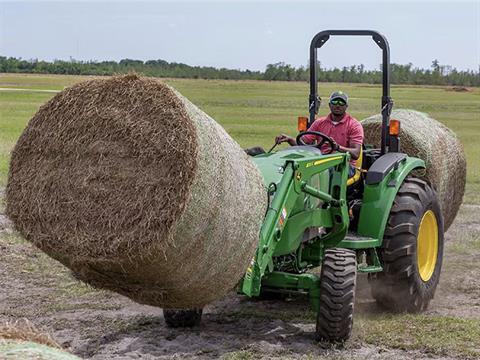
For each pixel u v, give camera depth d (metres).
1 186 14.45
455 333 7.07
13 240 10.38
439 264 8.36
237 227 5.52
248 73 94.88
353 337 6.85
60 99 5.34
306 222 6.97
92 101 5.27
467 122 36.59
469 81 91.50
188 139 5.01
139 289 5.52
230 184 5.36
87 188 5.16
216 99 54.28
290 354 6.42
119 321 7.32
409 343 6.75
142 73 5.59
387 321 7.43
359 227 7.61
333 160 7.14
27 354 3.43
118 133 5.16
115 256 5.05
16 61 108.81
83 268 5.30
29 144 5.35
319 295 6.66
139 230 4.99
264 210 6.03
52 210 5.21
